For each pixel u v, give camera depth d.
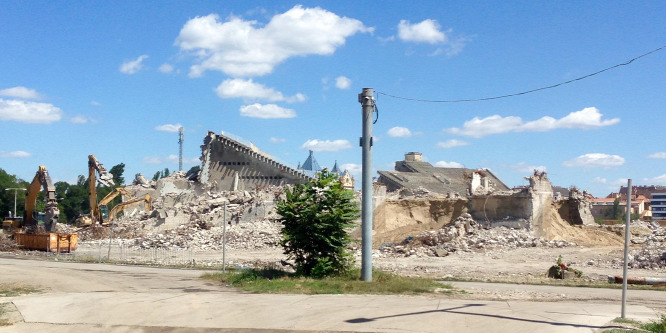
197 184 96.75
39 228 60.94
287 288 22.81
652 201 172.12
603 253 46.47
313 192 26.97
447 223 60.47
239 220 69.88
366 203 25.66
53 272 32.22
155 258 47.09
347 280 25.03
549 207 56.50
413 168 120.75
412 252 48.53
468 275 35.38
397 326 15.12
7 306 19.11
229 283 26.42
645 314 17.31
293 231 26.50
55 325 16.48
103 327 16.17
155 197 97.12
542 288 26.78
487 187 66.31
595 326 15.02
